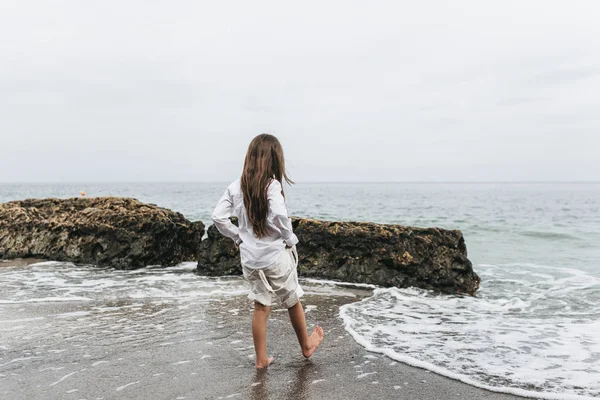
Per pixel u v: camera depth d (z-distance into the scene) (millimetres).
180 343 4074
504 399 2973
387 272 7312
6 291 6359
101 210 9367
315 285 7129
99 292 6340
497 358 3789
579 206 36531
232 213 3438
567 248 12719
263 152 3297
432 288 7180
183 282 7121
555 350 4031
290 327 4625
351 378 3289
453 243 7504
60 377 3227
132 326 4633
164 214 9156
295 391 3039
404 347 4059
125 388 3041
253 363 3572
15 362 3537
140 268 8508
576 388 3145
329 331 4566
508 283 7996
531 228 17875
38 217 10109
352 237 7617
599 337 4484
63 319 4895
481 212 27922
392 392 3053
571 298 6723
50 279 7285
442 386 3168
